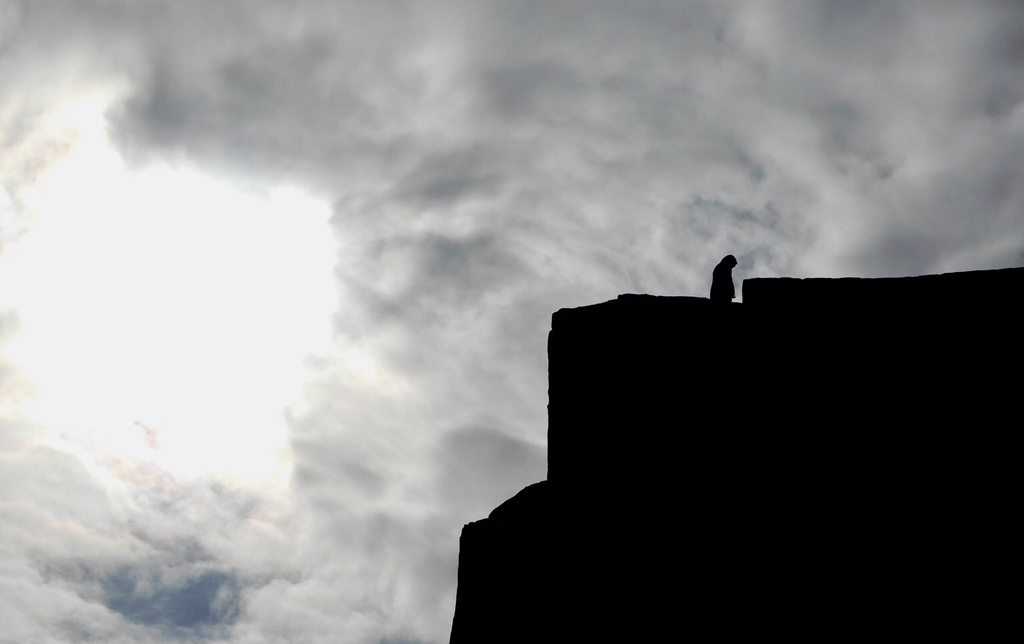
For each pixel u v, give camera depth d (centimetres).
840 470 2170
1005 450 2059
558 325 3216
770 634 1905
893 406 2259
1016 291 2417
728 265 3031
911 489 2056
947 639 1752
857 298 2608
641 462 2527
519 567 2509
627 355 2973
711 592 2061
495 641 2373
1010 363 2239
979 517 1942
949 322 2403
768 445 2319
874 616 1844
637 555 2266
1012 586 1797
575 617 2239
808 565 1998
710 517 2231
